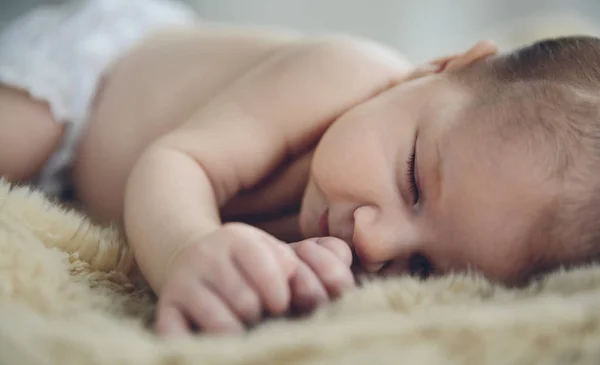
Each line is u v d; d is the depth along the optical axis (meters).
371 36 2.09
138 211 0.73
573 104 0.71
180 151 0.83
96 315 0.51
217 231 0.59
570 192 0.67
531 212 0.67
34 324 0.44
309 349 0.43
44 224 0.68
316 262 0.60
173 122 1.03
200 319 0.53
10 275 0.54
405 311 0.52
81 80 1.12
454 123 0.75
